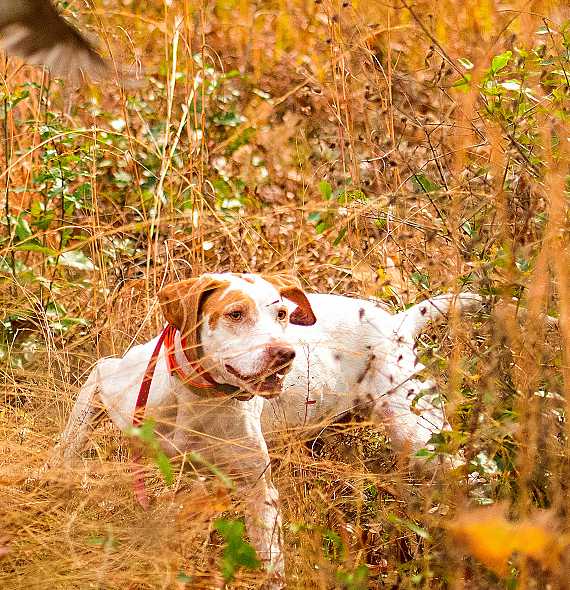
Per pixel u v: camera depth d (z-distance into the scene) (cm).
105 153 1001
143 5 1252
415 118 792
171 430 671
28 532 564
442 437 573
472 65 675
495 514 436
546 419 526
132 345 779
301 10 1272
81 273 958
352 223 845
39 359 816
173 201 920
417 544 573
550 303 573
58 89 1062
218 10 1343
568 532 480
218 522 515
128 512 616
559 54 666
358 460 674
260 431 688
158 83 1086
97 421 711
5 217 913
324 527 616
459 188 635
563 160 566
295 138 1069
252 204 995
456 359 554
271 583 576
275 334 633
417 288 768
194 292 651
